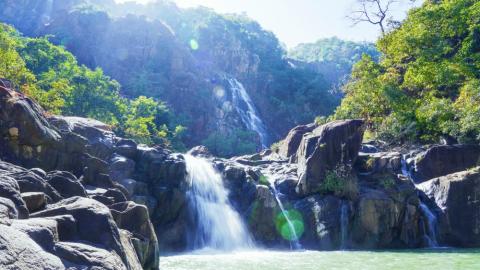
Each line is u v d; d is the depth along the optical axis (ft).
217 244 69.97
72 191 35.55
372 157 79.97
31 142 46.11
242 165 85.15
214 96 343.26
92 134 62.59
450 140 108.99
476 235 73.05
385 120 123.24
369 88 131.23
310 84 397.39
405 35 134.21
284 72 412.57
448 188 76.18
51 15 426.92
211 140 274.16
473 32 128.98
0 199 19.13
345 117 133.49
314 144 80.18
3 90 46.60
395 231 72.08
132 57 351.05
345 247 70.13
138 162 65.72
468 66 121.80
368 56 142.61
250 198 73.46
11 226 16.42
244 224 70.95
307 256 56.95
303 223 72.28
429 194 80.23
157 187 63.82
